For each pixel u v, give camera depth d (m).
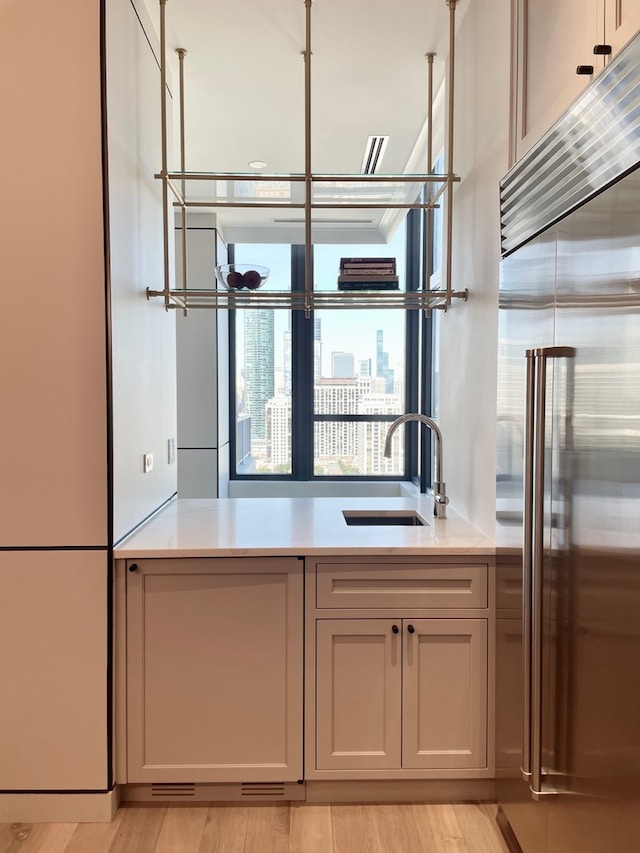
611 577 1.30
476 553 2.08
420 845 1.91
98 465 2.01
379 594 2.09
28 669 2.03
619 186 1.26
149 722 2.09
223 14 2.51
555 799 1.56
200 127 3.51
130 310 2.24
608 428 1.31
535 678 1.59
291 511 2.72
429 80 2.82
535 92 1.83
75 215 1.98
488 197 2.25
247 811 2.09
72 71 1.96
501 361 2.00
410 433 5.21
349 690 2.11
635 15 1.26
